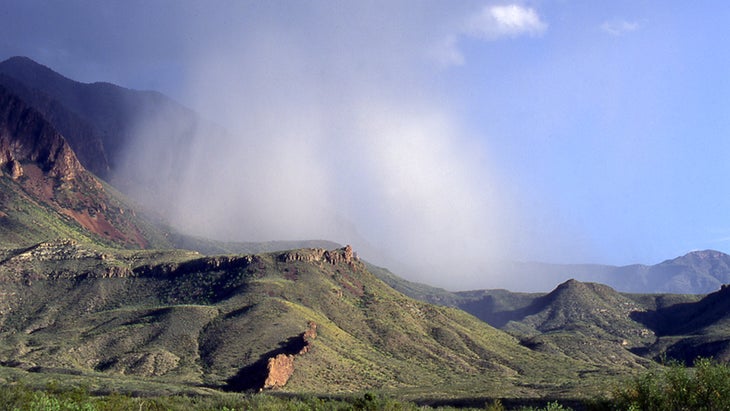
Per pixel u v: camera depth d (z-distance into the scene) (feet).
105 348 556.51
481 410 307.58
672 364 172.65
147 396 391.65
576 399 336.70
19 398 235.20
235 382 467.93
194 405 298.15
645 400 170.50
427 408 306.14
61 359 521.24
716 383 164.04
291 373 472.03
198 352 549.13
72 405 224.94
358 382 495.00
